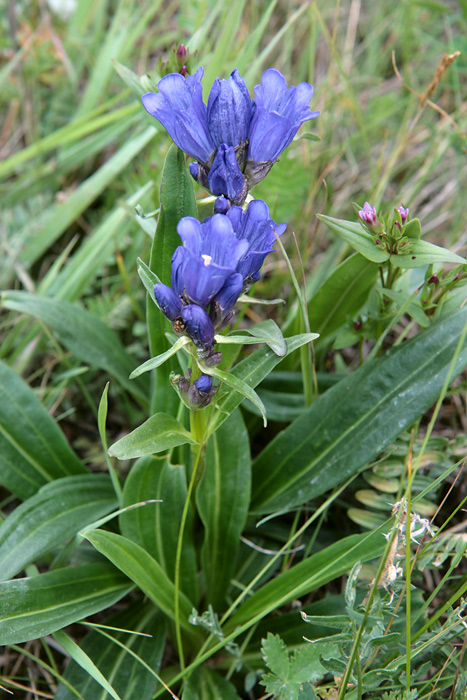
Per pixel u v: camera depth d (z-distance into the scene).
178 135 0.34
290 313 0.49
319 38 0.67
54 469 0.43
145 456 0.37
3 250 0.55
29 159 0.60
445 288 0.39
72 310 0.46
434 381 0.38
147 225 0.41
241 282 0.32
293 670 0.34
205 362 0.33
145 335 0.51
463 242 0.53
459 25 0.65
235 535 0.40
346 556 0.36
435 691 0.35
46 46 0.63
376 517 0.40
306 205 0.53
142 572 0.36
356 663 0.33
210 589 0.42
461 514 0.43
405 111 0.61
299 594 0.36
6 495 0.47
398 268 0.40
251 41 0.49
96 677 0.35
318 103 0.59
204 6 0.51
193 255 0.31
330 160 0.57
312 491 0.40
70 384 0.50
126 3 0.63
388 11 0.68
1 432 0.42
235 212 0.32
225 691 0.38
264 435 0.48
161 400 0.41
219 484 0.40
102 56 0.59
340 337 0.42
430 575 0.41
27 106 0.61
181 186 0.37
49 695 0.38
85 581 0.38
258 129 0.33
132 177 0.54
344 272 0.41
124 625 0.40
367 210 0.38
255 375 0.36
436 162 0.53
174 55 0.41
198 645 0.41
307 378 0.42
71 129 0.53
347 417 0.40
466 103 0.55
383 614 0.34
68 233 0.57
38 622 0.36
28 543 0.38
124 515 0.38
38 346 0.50
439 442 0.41
